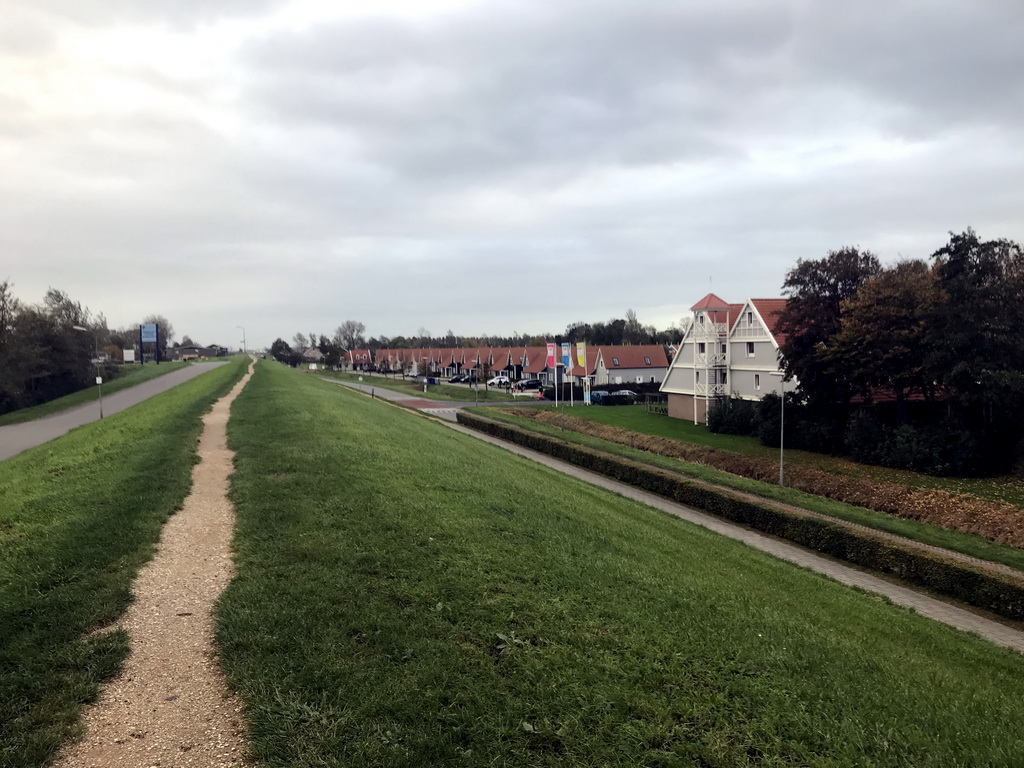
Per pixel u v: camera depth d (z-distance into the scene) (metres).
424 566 8.84
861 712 6.61
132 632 6.76
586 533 12.58
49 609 7.00
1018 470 26.30
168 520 10.87
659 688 6.55
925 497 23.14
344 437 19.28
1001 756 6.11
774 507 20.17
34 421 42.72
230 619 6.98
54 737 4.91
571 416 51.97
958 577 14.56
